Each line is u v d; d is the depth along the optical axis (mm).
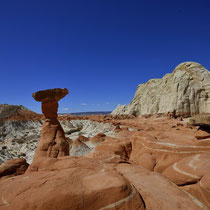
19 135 56625
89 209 3432
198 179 5418
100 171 5211
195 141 8859
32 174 5102
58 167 5910
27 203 3422
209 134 8477
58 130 14461
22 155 29562
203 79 57062
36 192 3762
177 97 57969
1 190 4055
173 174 6480
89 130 55719
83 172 5051
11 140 44125
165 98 65625
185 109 54500
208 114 8945
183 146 8500
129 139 13234
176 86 60094
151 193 4973
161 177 6441
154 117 64062
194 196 5164
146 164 8867
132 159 10766
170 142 9727
